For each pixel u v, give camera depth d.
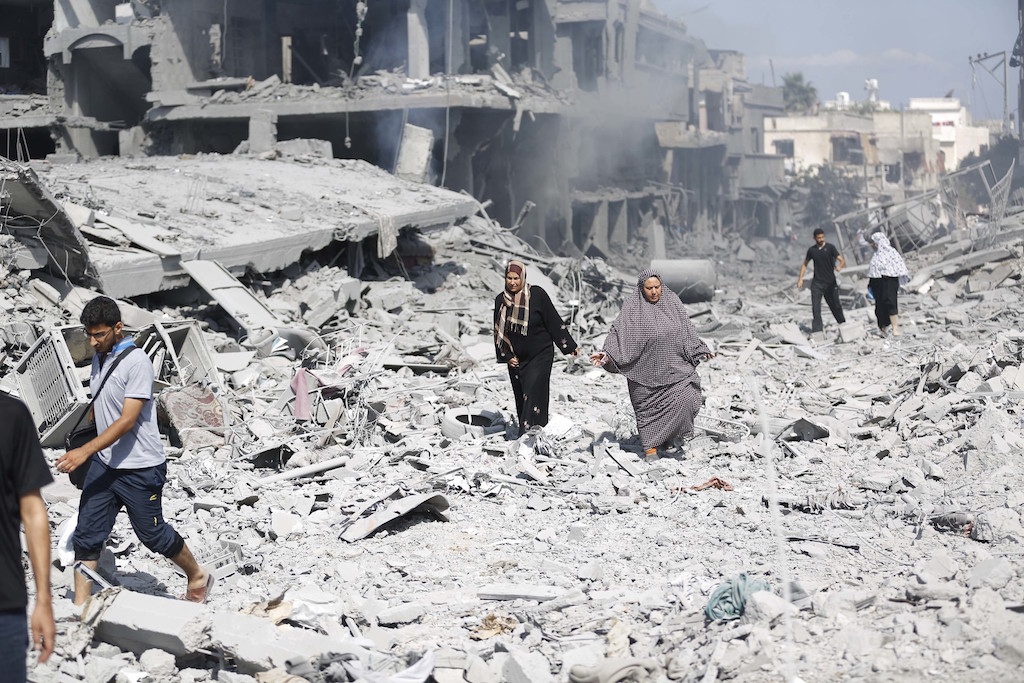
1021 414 9.27
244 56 35.56
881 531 6.32
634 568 6.13
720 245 58.38
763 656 4.40
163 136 35.19
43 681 4.53
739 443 9.38
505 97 33.69
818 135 84.94
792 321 20.17
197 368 11.44
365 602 5.66
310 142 28.75
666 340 8.63
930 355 12.88
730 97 66.19
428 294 19.72
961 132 108.94
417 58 32.16
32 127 37.03
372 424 10.28
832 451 9.05
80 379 9.38
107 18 36.66
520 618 5.46
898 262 16.53
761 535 6.46
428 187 24.64
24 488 3.58
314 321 15.52
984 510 6.37
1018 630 4.30
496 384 12.79
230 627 4.96
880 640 4.47
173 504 7.65
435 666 4.84
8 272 12.02
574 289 21.72
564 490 8.02
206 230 15.77
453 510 7.59
